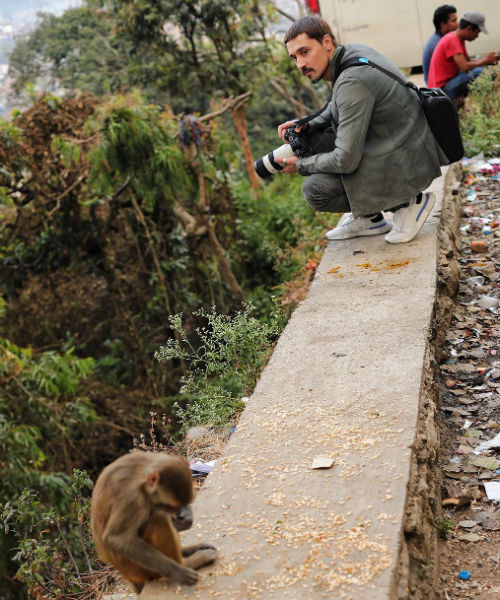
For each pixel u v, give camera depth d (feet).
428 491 11.93
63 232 47.42
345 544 9.90
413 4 41.04
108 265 47.60
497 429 15.02
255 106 82.17
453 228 22.49
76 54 88.43
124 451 42.47
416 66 42.22
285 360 14.93
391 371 13.89
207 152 45.01
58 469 39.40
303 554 9.87
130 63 68.23
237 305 46.39
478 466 13.93
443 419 15.57
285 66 66.95
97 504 9.20
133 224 46.50
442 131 18.47
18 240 48.85
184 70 65.92
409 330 15.29
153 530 9.19
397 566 9.51
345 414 12.81
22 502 21.31
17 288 49.49
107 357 50.57
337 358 14.66
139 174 41.50
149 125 40.93
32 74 94.02
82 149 42.11
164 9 62.90
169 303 47.34
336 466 11.49
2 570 26.23
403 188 18.45
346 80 17.52
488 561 11.69
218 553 10.12
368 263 18.83
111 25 78.28
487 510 12.85
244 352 18.37
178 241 47.14
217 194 48.98
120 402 43.73
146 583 9.75
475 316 19.16
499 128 30.83
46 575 17.67
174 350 18.62
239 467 11.90
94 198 45.98
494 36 39.50
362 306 16.69
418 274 17.71
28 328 49.49
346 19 42.96
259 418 13.14
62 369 36.58
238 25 66.03
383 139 18.21
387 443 11.85
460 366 17.15
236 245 50.83
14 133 41.50
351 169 18.06
